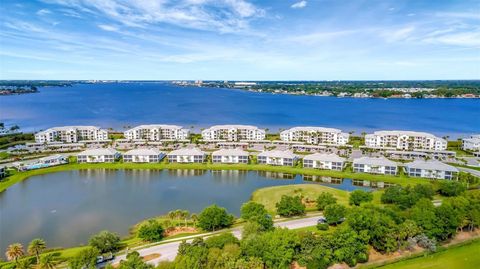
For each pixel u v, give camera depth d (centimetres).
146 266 6819
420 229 8350
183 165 16625
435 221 8469
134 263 6881
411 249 8356
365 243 7938
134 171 16050
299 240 7688
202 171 16050
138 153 17275
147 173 15725
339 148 19688
